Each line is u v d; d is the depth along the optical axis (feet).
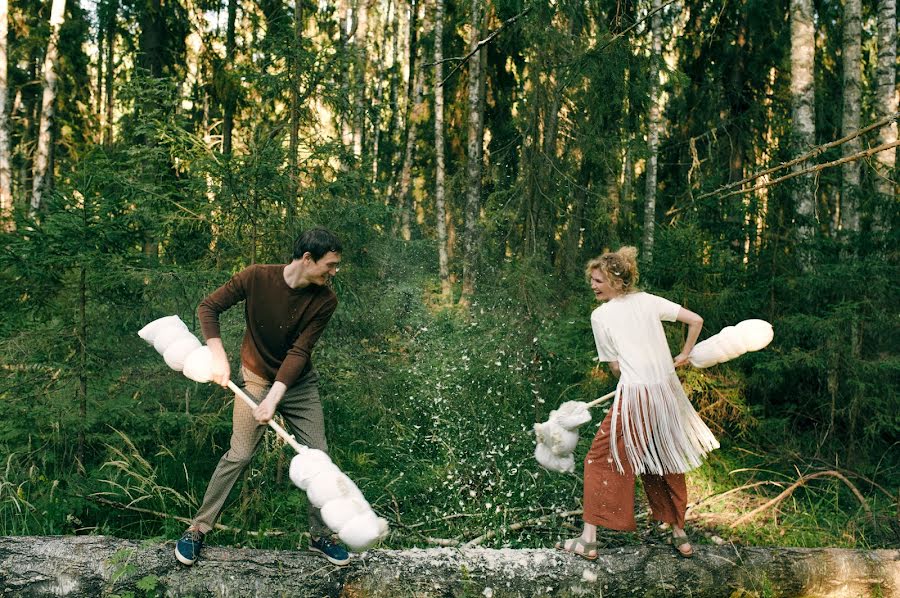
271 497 13.21
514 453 15.01
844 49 26.63
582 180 28.84
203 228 14.88
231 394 14.38
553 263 27.71
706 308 18.85
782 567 10.75
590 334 19.88
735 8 33.58
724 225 19.95
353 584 9.59
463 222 35.81
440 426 16.15
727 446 18.39
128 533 11.82
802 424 19.07
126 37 41.86
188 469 13.75
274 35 14.97
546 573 10.14
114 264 13.07
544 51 24.84
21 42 34.96
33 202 32.09
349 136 36.22
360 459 15.16
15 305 13.08
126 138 15.98
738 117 34.27
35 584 9.01
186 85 35.60
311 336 9.43
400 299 18.75
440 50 36.83
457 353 18.78
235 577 9.35
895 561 11.09
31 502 11.95
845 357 17.54
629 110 27.25
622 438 10.32
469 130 33.53
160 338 9.32
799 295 18.66
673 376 10.60
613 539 11.96
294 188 14.61
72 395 13.15
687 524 13.87
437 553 10.23
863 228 22.15
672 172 37.91
